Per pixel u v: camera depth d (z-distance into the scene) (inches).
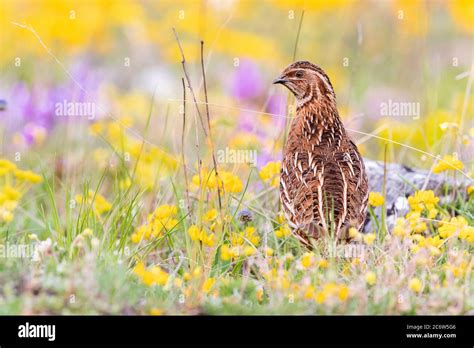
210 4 890.7
